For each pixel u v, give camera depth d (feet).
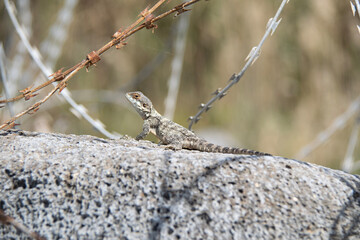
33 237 15.71
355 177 19.94
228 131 63.41
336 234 17.28
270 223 17.20
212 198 17.60
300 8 67.77
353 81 67.21
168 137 28.27
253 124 64.03
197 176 18.20
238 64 65.82
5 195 18.34
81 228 17.12
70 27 60.03
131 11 63.21
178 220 17.02
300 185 18.52
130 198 17.65
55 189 18.22
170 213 17.17
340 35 68.23
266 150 62.34
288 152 62.69
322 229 17.31
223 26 66.13
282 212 17.53
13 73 37.93
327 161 59.72
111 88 61.72
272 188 18.12
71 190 18.11
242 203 17.57
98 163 18.85
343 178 19.56
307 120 64.95
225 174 18.37
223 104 65.16
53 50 41.70
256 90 65.41
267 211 17.46
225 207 17.40
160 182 17.98
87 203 17.71
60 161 19.12
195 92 65.87
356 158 58.54
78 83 60.39
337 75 67.15
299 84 66.33
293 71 66.54
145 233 16.75
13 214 17.87
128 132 57.88
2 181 18.72
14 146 20.63
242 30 66.23
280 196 17.94
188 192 17.74
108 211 17.40
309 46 66.49
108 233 16.87
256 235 16.88
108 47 21.66
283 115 65.41
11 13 28.48
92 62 21.72
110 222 17.13
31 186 18.48
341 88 67.41
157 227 16.88
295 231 17.17
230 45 66.03
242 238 16.76
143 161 18.78
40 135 22.97
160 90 62.75
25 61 41.45
